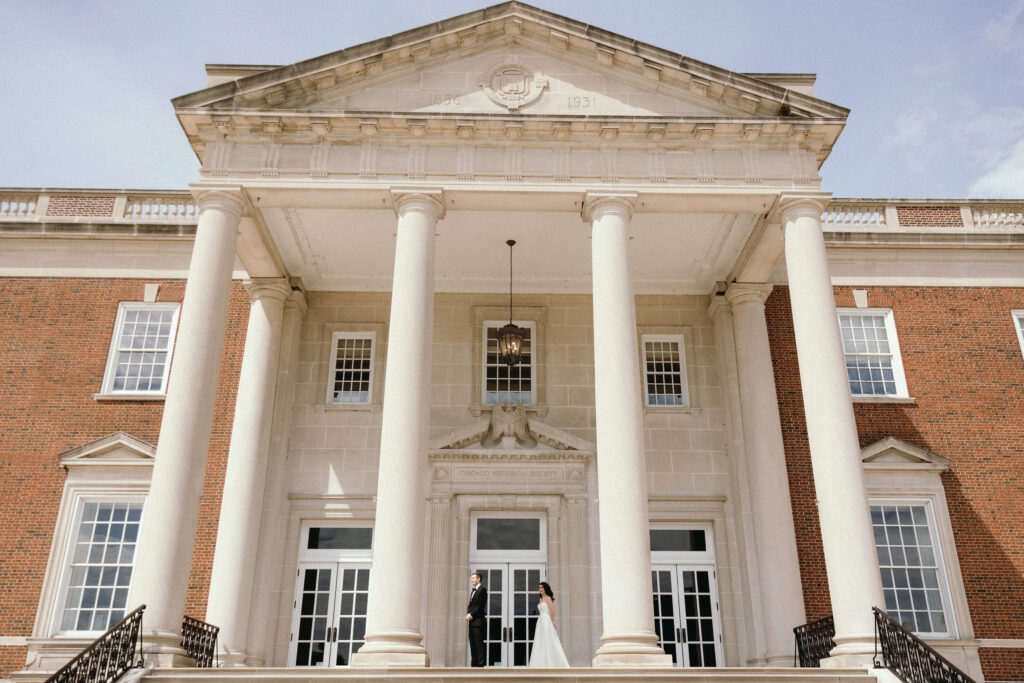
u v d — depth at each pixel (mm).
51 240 22047
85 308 21484
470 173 17266
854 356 21797
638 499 14602
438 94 18047
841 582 14344
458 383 21391
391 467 14602
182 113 17188
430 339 15945
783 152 17750
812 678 12844
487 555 19875
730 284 21328
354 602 19656
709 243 20344
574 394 21391
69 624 18656
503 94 18109
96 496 19688
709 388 21516
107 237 22000
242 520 18438
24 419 20312
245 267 20422
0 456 19953
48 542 19234
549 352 21797
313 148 17406
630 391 15383
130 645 12867
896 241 22469
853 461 15039
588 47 18359
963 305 22250
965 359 21672
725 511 20297
